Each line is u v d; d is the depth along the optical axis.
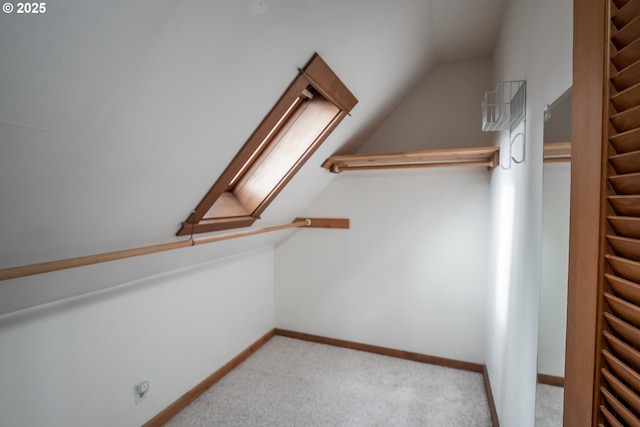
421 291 2.60
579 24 0.55
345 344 2.87
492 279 2.11
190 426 1.86
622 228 0.46
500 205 1.83
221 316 2.39
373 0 1.29
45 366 1.34
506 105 1.55
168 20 0.77
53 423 1.36
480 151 1.95
